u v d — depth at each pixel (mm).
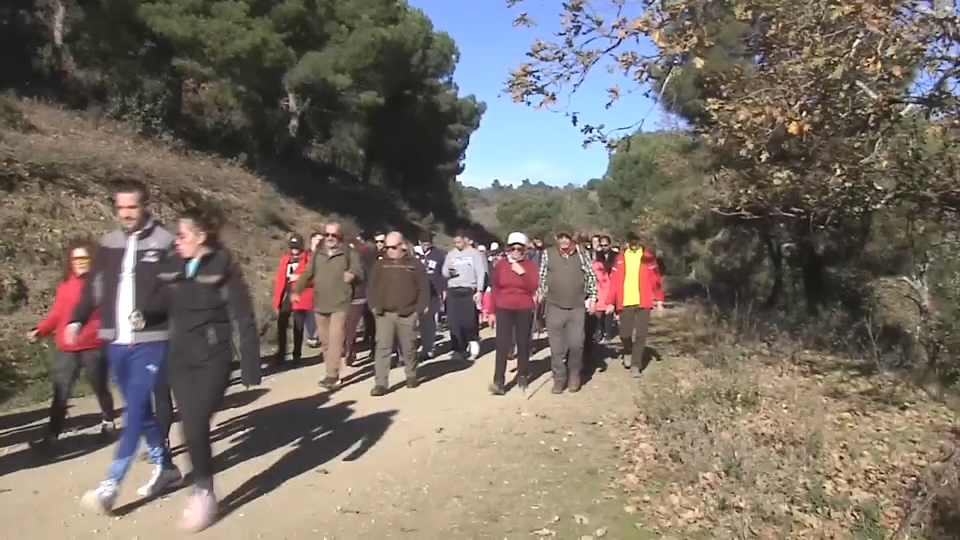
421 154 49562
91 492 5977
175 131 28688
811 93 7871
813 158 11000
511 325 10789
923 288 15180
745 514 6379
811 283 22328
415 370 10938
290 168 35562
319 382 10945
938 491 6609
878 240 20672
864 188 10805
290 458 7570
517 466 7617
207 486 5816
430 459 7742
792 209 13320
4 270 13625
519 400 10406
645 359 14070
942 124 8094
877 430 9867
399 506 6465
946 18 6895
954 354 13812
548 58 7723
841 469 8125
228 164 28828
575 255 11094
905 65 7188
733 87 8711
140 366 5965
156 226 6129
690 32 7605
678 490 6988
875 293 21094
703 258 23906
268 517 6082
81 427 8336
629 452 8117
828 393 11922
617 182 40625
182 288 5746
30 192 16641
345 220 30922
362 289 12523
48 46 27266
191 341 5723
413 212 46031
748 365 13320
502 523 6195
